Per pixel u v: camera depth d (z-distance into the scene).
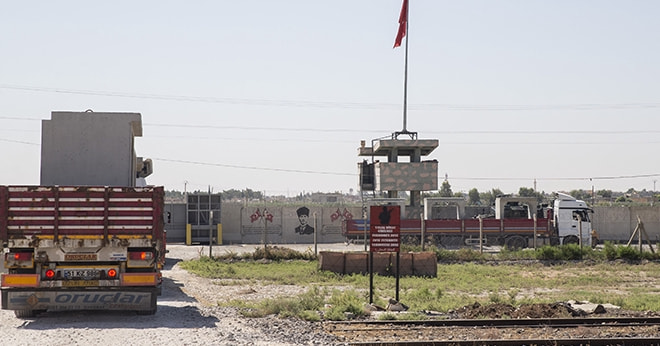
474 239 52.00
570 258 40.56
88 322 15.84
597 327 16.56
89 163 18.72
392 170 57.47
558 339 14.37
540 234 51.31
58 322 15.87
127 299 16.11
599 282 30.81
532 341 14.16
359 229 54.78
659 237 62.88
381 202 54.84
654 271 35.81
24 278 15.67
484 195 115.44
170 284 26.62
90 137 18.77
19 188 15.80
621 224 64.69
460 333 15.58
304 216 62.59
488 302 22.42
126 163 18.81
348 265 32.06
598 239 60.84
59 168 18.61
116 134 18.83
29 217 15.80
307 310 18.98
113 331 14.51
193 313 17.56
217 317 17.09
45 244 15.79
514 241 51.62
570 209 51.78
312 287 26.86
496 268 36.62
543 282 30.31
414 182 57.69
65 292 15.88
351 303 19.78
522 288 28.19
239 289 26.02
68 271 15.96
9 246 15.69
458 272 33.91
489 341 14.08
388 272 31.94
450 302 22.14
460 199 54.88
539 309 18.89
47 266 15.97
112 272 16.06
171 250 48.78
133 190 16.14
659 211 64.69
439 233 51.59
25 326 15.34
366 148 61.16
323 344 13.80
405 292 25.23
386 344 13.70
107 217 16.00
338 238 62.69
